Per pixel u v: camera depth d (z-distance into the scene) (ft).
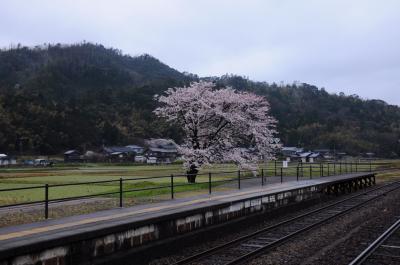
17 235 29.91
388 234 46.65
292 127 481.46
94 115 418.92
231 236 47.98
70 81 590.96
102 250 31.60
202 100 102.01
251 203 55.31
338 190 99.81
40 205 59.72
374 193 104.73
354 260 34.65
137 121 435.12
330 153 434.71
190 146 104.88
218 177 122.42
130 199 61.67
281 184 83.20
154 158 340.39
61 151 360.48
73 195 75.05
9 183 108.06
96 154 345.72
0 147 329.72
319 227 53.67
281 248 40.73
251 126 108.17
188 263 34.42
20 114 364.38
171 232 39.60
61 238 27.86
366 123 548.31
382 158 440.86
